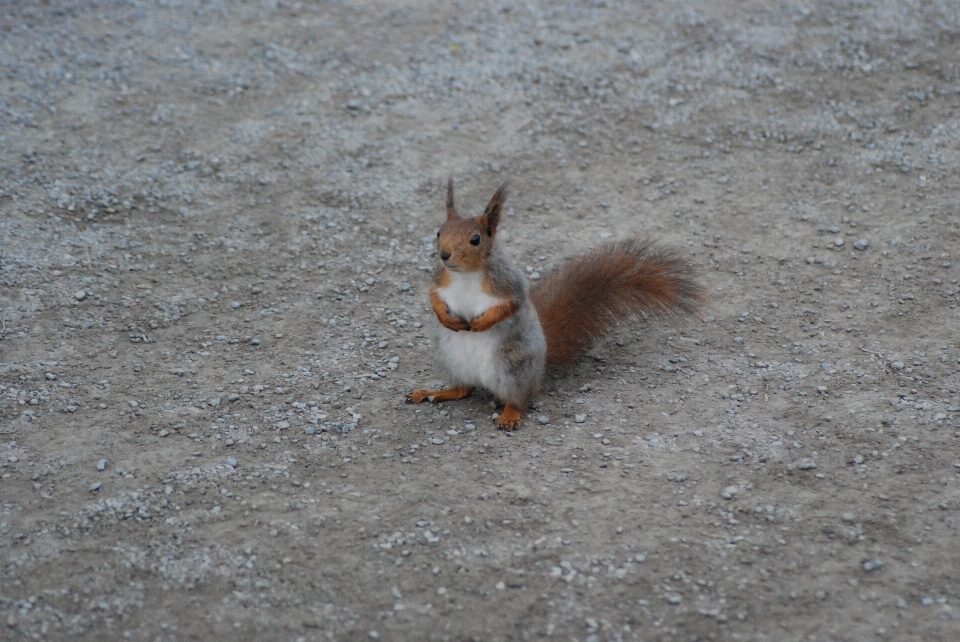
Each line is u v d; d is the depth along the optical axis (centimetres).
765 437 791
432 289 802
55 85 1420
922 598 615
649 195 1232
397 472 757
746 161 1295
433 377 899
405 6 1691
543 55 1537
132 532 686
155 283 1049
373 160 1304
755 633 595
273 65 1503
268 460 771
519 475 751
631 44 1558
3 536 678
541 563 657
